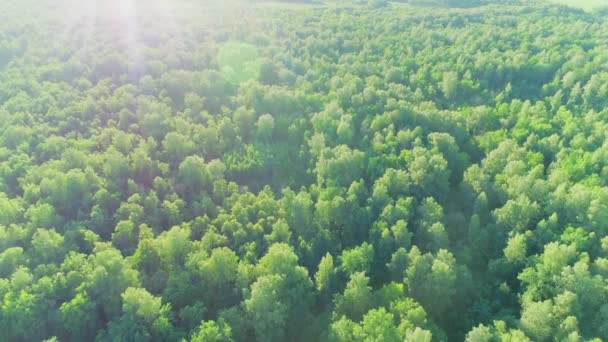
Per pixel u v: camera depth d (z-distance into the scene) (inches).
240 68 6855.3
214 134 5206.7
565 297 3083.2
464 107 5826.8
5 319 3299.7
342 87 6028.5
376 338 2925.7
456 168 4906.5
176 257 3782.0
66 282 3508.9
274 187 4904.0
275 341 3336.6
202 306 3459.6
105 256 3582.7
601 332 3019.2
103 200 4298.7
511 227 3951.8
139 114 5447.8
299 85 6323.8
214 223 4138.8
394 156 4736.7
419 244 3976.4
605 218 3757.4
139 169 4704.7
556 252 3422.7
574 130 5064.0
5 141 4881.9
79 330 3378.4
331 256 3727.9
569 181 4325.8
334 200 4163.4
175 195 4409.5
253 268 3636.8
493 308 3464.6
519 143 5088.6
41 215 4010.8
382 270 3850.9
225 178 4921.3
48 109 5467.5
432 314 3430.1
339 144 5068.9
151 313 3245.6
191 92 5959.6
